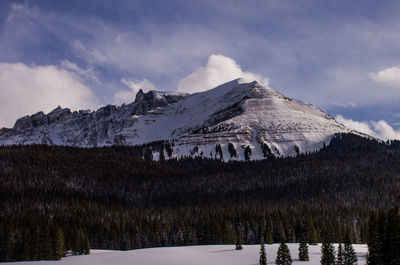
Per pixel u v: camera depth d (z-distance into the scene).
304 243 108.69
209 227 166.88
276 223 164.50
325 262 99.62
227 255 118.44
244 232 170.50
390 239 90.88
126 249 166.50
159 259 114.94
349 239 99.31
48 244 137.25
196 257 116.88
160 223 182.62
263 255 103.44
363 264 100.62
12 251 143.00
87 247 142.75
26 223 162.00
